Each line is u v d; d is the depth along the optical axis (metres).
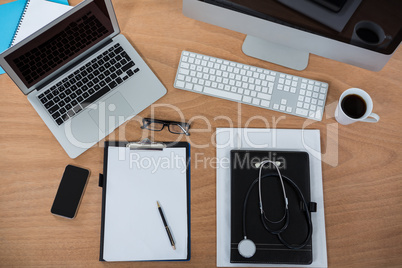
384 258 0.97
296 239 0.95
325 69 1.09
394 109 1.06
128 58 1.07
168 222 0.97
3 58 0.89
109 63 1.06
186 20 1.12
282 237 0.95
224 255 0.96
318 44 0.96
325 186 1.01
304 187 0.98
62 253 0.97
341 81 1.08
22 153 1.02
